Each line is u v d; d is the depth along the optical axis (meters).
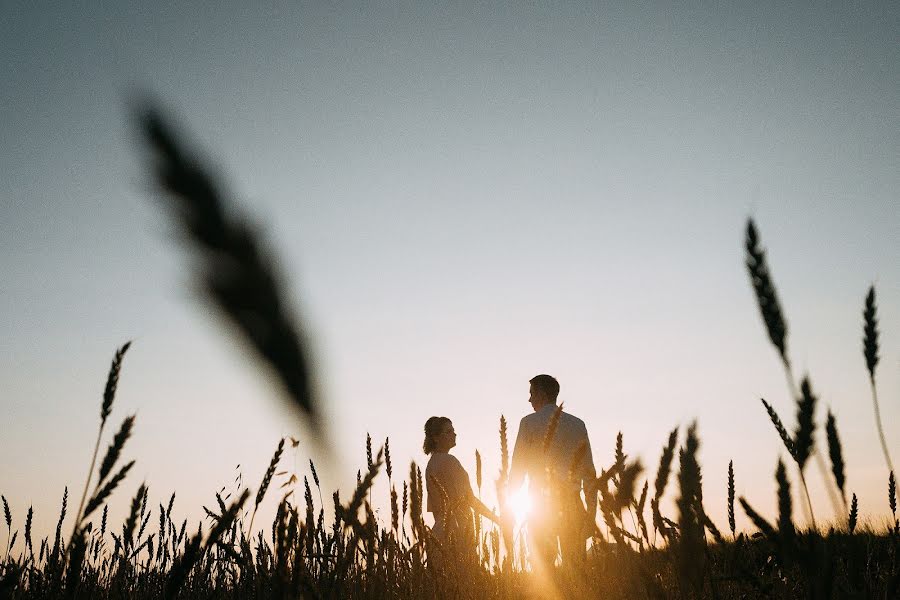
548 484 1.70
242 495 1.38
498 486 2.42
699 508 1.31
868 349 1.30
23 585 2.08
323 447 0.29
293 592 1.52
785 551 1.17
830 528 1.19
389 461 2.61
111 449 1.19
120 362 1.19
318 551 1.99
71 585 1.79
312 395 0.27
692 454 1.31
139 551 3.07
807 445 1.11
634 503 1.61
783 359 1.02
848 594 1.50
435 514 3.79
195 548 1.40
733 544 1.87
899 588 1.53
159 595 2.81
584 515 1.68
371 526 2.04
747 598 1.98
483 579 2.63
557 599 1.67
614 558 1.74
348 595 2.08
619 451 1.61
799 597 1.67
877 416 1.29
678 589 1.64
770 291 0.97
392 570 2.60
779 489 1.15
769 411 1.16
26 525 2.67
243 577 2.31
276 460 1.30
